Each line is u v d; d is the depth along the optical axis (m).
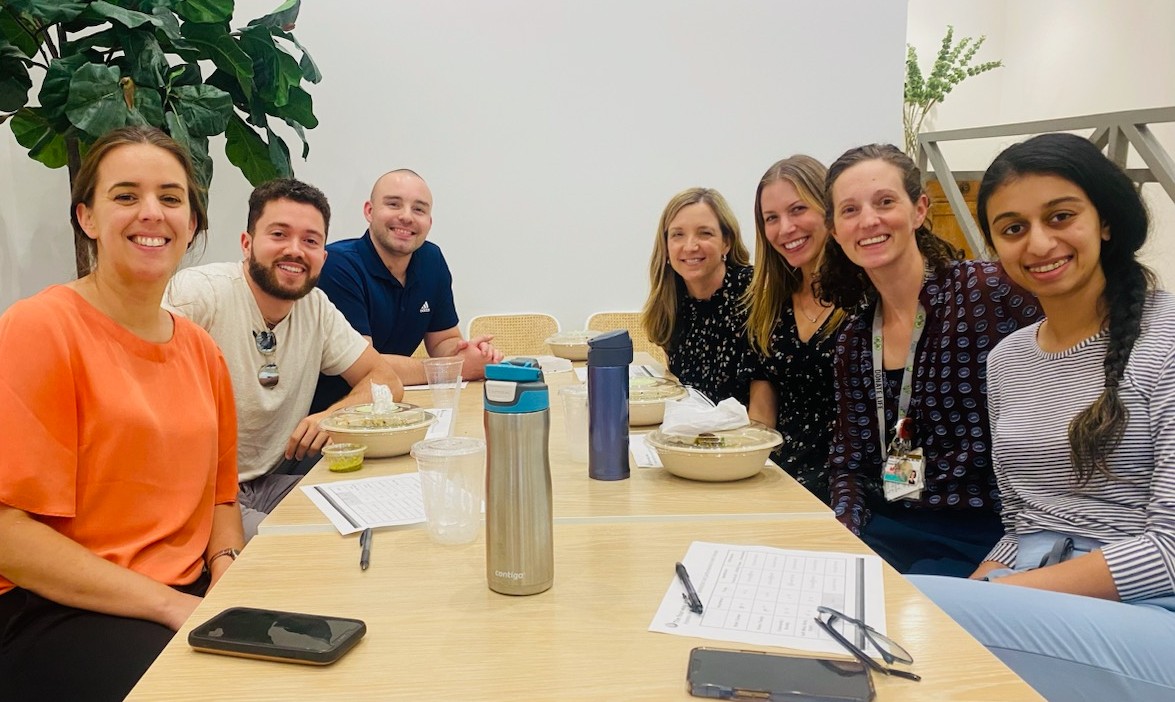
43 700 1.12
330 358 2.31
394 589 0.94
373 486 1.39
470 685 0.71
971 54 5.52
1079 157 1.30
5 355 1.24
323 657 0.75
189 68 2.91
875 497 1.82
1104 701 1.08
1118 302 1.32
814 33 3.97
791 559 1.01
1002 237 1.40
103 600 1.23
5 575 1.23
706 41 3.94
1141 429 1.26
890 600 0.88
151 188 1.38
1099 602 1.13
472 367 2.61
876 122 4.05
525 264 4.00
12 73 2.51
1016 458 1.45
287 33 3.12
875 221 1.67
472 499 1.11
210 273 2.06
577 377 2.54
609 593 0.91
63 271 3.68
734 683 0.68
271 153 3.16
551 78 3.89
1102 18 5.10
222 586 0.96
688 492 1.34
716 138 4.00
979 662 0.73
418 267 3.19
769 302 2.18
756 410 2.24
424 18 3.81
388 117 3.85
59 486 1.26
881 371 1.80
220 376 1.59
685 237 2.44
